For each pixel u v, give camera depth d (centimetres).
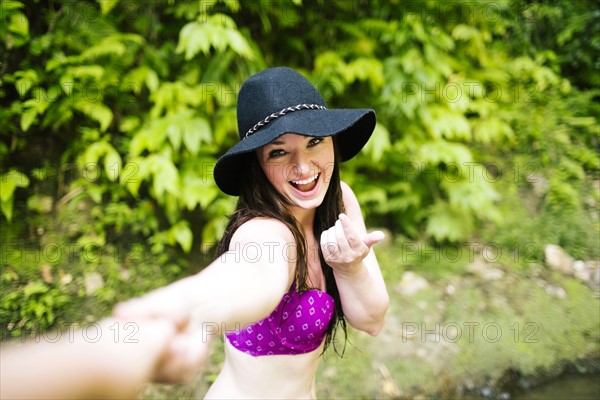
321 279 111
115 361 37
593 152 361
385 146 271
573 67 410
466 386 226
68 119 251
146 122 251
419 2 310
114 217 250
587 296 277
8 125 234
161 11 260
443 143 300
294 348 103
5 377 33
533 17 402
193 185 243
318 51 300
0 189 221
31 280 227
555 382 232
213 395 114
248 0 261
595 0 404
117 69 244
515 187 353
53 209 248
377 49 306
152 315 46
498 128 329
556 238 317
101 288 238
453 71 337
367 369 226
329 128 90
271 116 93
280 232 92
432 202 327
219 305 57
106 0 226
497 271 296
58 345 36
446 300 273
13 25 212
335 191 115
